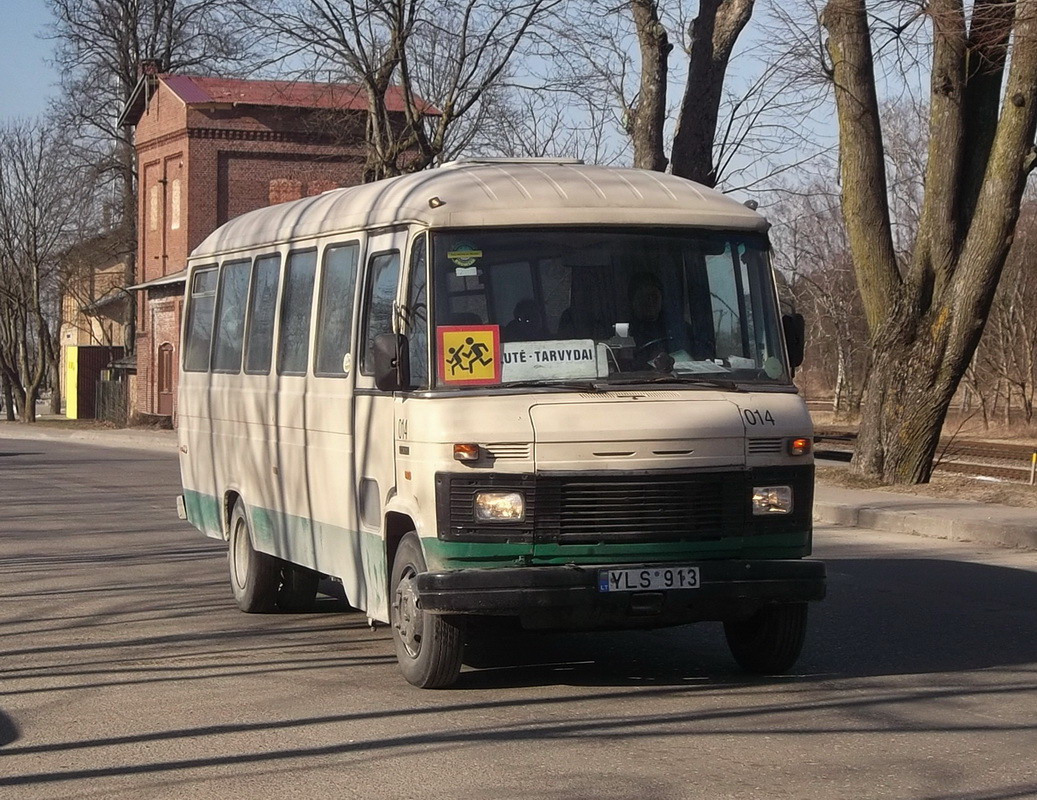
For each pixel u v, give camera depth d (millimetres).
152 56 53562
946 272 20734
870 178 21141
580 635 9977
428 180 8320
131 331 58344
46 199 56281
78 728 7211
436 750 6547
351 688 8125
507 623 7875
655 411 7547
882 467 21344
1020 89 19000
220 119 45969
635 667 8711
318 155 46531
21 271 56875
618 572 7355
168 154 47969
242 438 11055
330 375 9164
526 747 6570
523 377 7656
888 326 21109
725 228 8164
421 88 31719
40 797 5918
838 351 59062
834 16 21000
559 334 7773
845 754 6398
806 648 9344
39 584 12906
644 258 7992
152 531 17500
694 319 7992
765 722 7059
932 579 12836
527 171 8375
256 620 10867
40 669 8898
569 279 7875
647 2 24031
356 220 8914
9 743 6922
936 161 20516
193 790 5969
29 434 47750
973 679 8227
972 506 18328
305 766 6328
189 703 7785
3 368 59188
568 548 7414
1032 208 45938
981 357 47469
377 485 8336
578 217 7938
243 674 8641
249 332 10977
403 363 7730
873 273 21312
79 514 19750
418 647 7941
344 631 10312
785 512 7734
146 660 9188
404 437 7816
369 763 6340
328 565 9336
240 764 6395
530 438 7395
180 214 47062
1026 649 9273
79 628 10516
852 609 11031
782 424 7750
